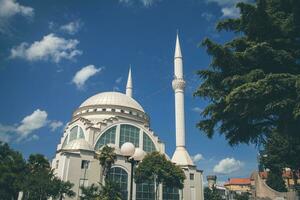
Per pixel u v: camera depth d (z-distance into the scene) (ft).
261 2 66.44
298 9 64.23
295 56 68.18
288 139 79.20
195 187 256.73
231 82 66.39
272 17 67.97
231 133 78.54
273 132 75.66
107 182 162.81
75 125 258.16
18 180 161.89
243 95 60.95
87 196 162.09
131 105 279.49
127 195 215.31
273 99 62.95
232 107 65.36
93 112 266.98
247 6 67.72
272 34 70.18
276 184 249.14
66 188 173.78
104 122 244.01
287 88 60.90
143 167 202.39
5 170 168.66
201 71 74.28
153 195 230.89
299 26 66.54
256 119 72.43
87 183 203.31
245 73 69.92
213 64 71.26
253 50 65.51
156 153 212.23
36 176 160.25
